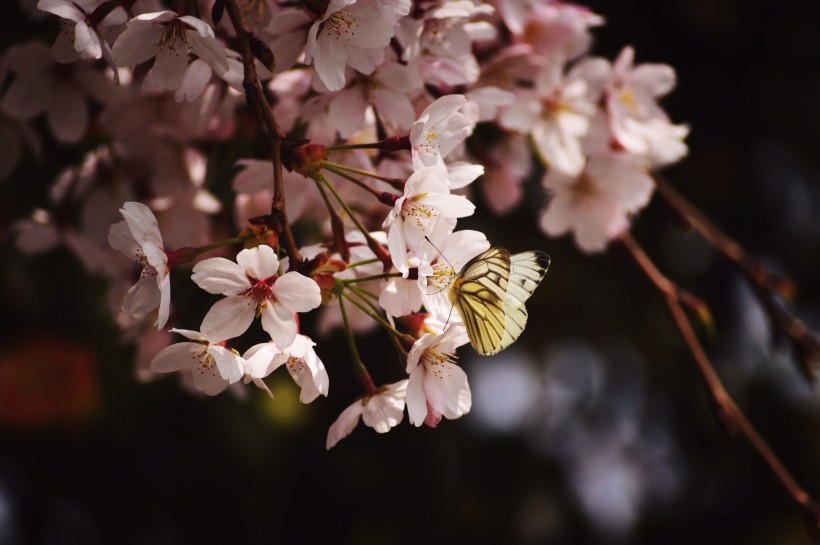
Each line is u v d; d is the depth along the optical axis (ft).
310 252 1.71
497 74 2.02
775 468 2.08
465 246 1.69
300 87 1.86
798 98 2.59
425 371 1.68
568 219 2.11
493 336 1.70
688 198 2.62
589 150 2.08
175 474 2.48
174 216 2.03
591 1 2.43
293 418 2.45
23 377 2.37
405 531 2.62
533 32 2.04
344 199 1.88
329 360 2.45
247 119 1.99
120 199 2.07
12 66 1.97
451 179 1.70
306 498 2.55
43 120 2.08
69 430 2.43
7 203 2.16
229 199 2.03
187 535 2.49
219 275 1.60
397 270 1.68
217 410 2.43
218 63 1.71
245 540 2.48
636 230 2.62
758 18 2.51
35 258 2.36
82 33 1.68
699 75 2.53
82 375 2.39
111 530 2.49
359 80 1.81
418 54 1.80
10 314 2.39
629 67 2.10
